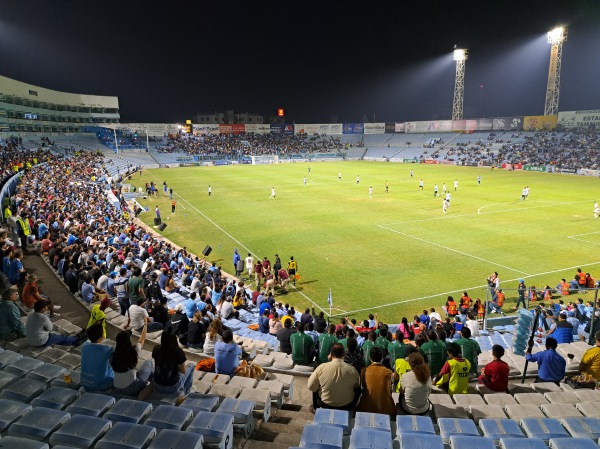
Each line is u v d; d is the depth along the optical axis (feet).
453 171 271.49
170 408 21.95
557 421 21.90
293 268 78.38
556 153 287.48
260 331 52.16
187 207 151.74
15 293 34.04
